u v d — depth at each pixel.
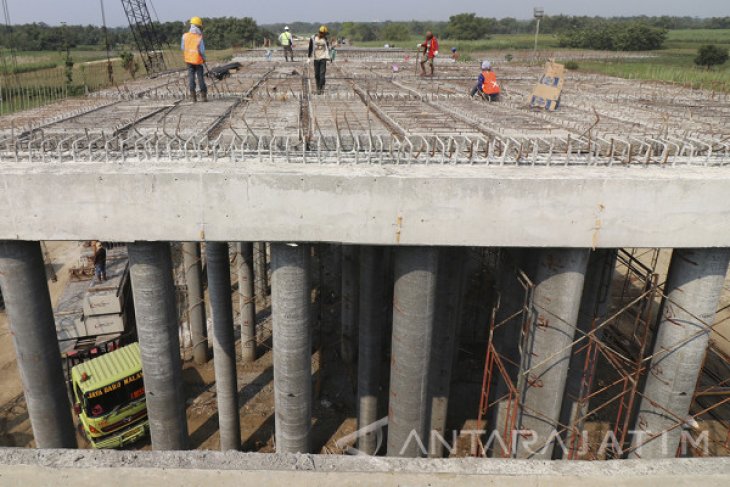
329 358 16.12
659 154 9.02
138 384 12.25
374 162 8.31
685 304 8.73
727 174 7.85
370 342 11.06
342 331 15.58
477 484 4.80
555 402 9.09
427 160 8.26
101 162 8.07
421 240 7.76
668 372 9.17
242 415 13.66
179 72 26.41
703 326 8.73
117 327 14.68
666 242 7.85
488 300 16.20
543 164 8.41
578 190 7.53
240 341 16.72
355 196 7.51
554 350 8.75
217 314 11.37
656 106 14.96
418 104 14.12
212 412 13.73
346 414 13.77
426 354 8.85
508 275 10.62
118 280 15.79
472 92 15.62
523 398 9.31
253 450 12.52
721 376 14.36
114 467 4.90
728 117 12.77
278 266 8.06
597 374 14.80
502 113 12.75
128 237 7.74
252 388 14.66
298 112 12.20
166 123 10.82
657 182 7.51
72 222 7.66
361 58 33.12
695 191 7.57
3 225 7.66
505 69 27.05
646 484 4.80
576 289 8.44
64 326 14.49
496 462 5.03
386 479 4.84
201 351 15.45
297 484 4.78
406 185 7.46
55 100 16.12
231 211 7.59
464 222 7.67
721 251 8.26
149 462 4.96
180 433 9.55
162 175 7.40
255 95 15.80
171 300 8.70
